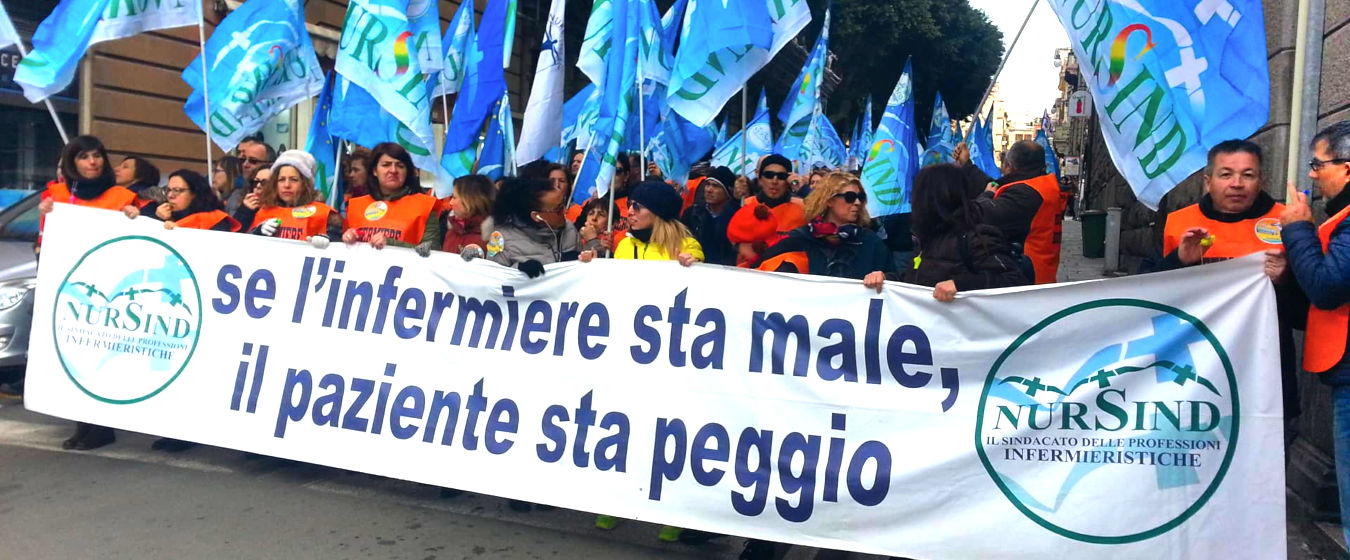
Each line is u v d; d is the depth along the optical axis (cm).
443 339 456
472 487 439
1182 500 350
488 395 443
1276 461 342
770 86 2302
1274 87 553
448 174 654
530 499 429
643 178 564
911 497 378
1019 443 367
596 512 418
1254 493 344
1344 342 317
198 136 1327
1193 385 350
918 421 380
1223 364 347
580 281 433
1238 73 398
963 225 386
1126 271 1372
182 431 494
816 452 391
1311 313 330
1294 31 536
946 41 2855
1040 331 367
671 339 416
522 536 435
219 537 421
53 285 526
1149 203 416
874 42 2627
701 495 405
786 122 1059
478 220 541
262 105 652
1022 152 529
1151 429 353
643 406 417
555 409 431
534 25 2017
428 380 455
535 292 441
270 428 479
